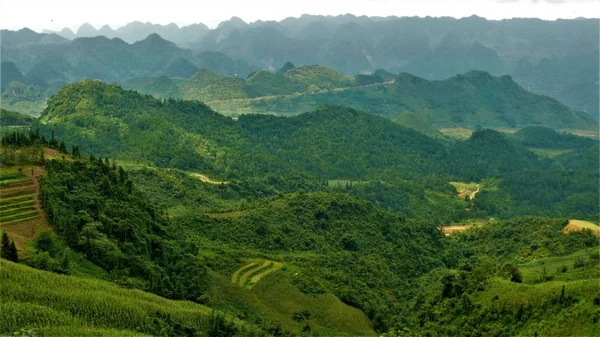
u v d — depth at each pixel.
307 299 143.38
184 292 128.25
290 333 124.44
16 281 98.12
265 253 174.50
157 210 180.12
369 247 197.12
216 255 160.00
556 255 191.25
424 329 120.88
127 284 116.88
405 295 170.25
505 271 135.75
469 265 179.88
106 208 140.50
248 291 142.75
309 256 175.75
